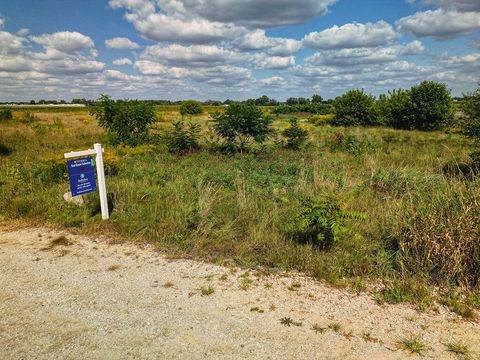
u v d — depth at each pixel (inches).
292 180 337.1
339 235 194.2
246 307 141.0
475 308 140.8
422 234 169.9
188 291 153.3
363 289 154.9
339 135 697.0
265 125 587.2
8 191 297.3
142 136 652.7
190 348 116.5
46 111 2933.1
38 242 208.1
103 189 237.1
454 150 553.3
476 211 164.1
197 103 2085.4
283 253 186.2
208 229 214.4
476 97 399.9
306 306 142.1
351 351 115.3
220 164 466.0
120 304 142.8
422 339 121.3
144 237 213.3
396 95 1332.4
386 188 304.0
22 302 144.1
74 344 118.3
